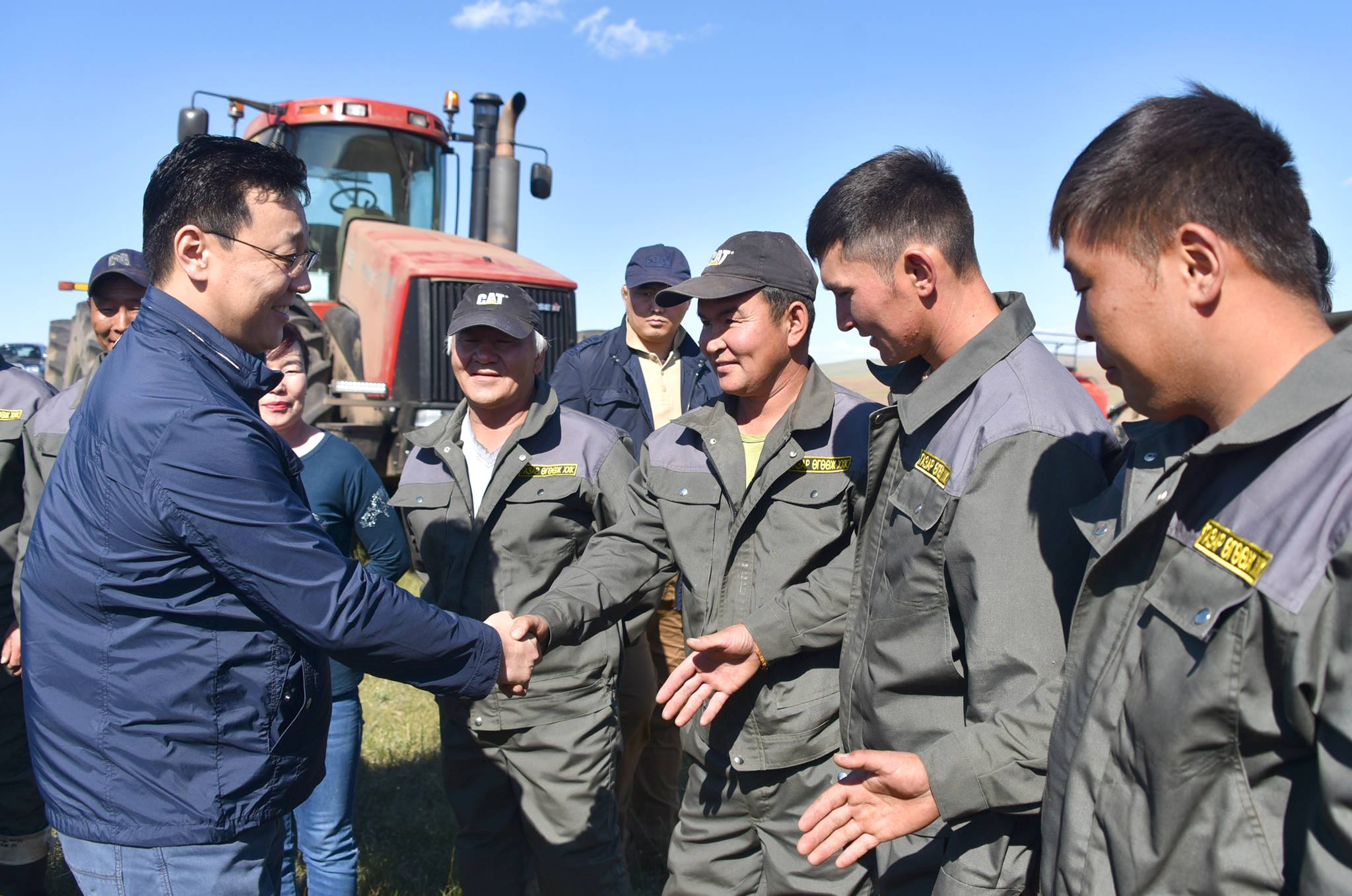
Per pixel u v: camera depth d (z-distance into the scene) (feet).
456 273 19.56
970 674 5.06
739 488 7.29
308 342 20.42
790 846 7.19
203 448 5.21
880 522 5.93
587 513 8.92
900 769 4.90
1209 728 3.46
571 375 13.92
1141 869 3.68
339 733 8.89
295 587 5.40
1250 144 3.49
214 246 5.55
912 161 5.62
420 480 9.11
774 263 7.10
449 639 6.01
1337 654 3.04
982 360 5.40
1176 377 3.67
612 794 8.70
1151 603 3.76
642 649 10.77
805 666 7.11
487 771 8.68
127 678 5.33
